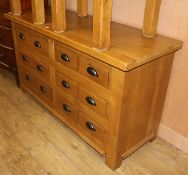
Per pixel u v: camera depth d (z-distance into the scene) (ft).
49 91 6.12
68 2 6.75
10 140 5.68
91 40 4.42
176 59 4.89
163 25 4.86
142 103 4.61
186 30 4.54
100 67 4.17
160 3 4.54
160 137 5.88
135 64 3.69
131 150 5.11
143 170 5.01
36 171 4.92
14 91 7.57
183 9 4.45
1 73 8.60
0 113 6.59
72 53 4.70
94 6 3.73
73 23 5.42
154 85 4.65
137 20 5.26
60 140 5.73
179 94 5.13
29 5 6.71
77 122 5.50
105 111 4.49
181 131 5.41
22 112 6.65
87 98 4.77
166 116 5.58
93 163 5.14
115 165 4.90
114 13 5.68
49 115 6.55
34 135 5.86
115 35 4.77
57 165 5.07
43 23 5.30
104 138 4.83
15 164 5.06
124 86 3.91
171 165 5.15
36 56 6.00
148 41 4.52
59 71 5.35
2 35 7.36
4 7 6.71
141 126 5.01
